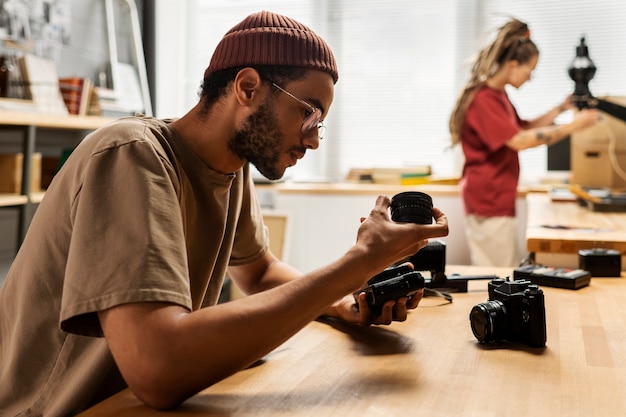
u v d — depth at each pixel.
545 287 1.67
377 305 1.26
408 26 4.63
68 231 1.03
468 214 3.60
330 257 4.20
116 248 0.91
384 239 1.02
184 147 1.13
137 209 0.94
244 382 1.00
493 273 1.83
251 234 1.46
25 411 1.10
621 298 1.55
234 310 0.90
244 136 1.08
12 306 1.11
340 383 0.99
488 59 3.48
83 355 1.07
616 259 1.82
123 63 4.49
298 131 1.07
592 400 0.92
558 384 0.98
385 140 4.72
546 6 4.40
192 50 5.04
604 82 4.34
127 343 0.88
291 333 0.94
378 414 0.87
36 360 1.08
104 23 4.26
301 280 0.96
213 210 1.19
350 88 4.75
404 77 4.66
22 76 3.11
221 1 4.96
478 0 4.50
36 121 2.89
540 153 4.47
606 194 3.02
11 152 3.42
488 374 1.03
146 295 0.89
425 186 4.13
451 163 4.62
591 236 2.14
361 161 4.77
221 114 1.10
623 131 3.54
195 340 0.87
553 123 3.92
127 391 0.98
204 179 1.15
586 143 3.58
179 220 0.97
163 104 4.95
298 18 4.82
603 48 4.33
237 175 1.30
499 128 3.45
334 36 4.75
